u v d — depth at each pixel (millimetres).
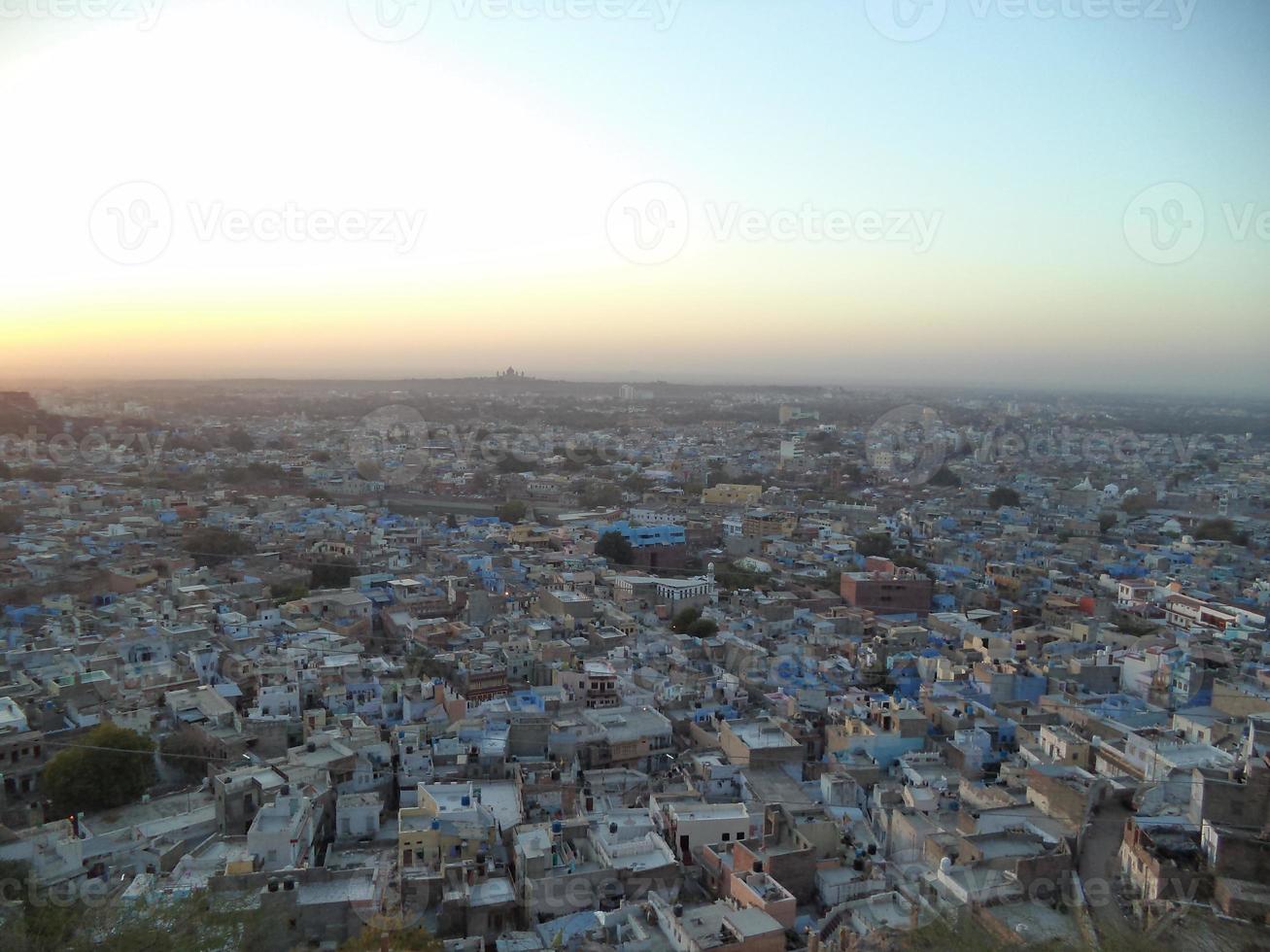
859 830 71188
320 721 88188
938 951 48125
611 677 102000
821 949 52281
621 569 184625
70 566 153500
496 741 84375
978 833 61969
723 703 101938
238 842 65812
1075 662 110812
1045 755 81875
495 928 59156
